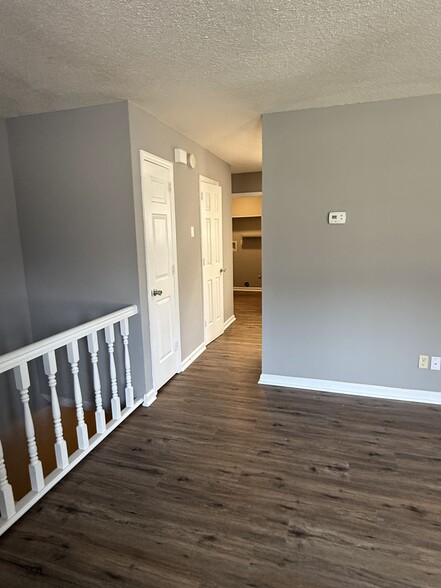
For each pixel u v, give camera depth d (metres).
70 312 3.02
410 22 1.66
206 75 2.20
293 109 2.84
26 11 1.52
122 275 2.82
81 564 1.54
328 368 3.13
